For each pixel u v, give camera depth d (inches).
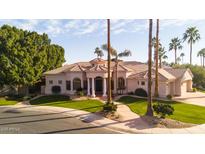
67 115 944.3
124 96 1425.9
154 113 895.7
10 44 1477.6
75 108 1089.4
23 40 1592.0
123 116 880.3
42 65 1705.2
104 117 871.7
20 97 1460.4
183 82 1643.7
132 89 1535.4
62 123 794.2
